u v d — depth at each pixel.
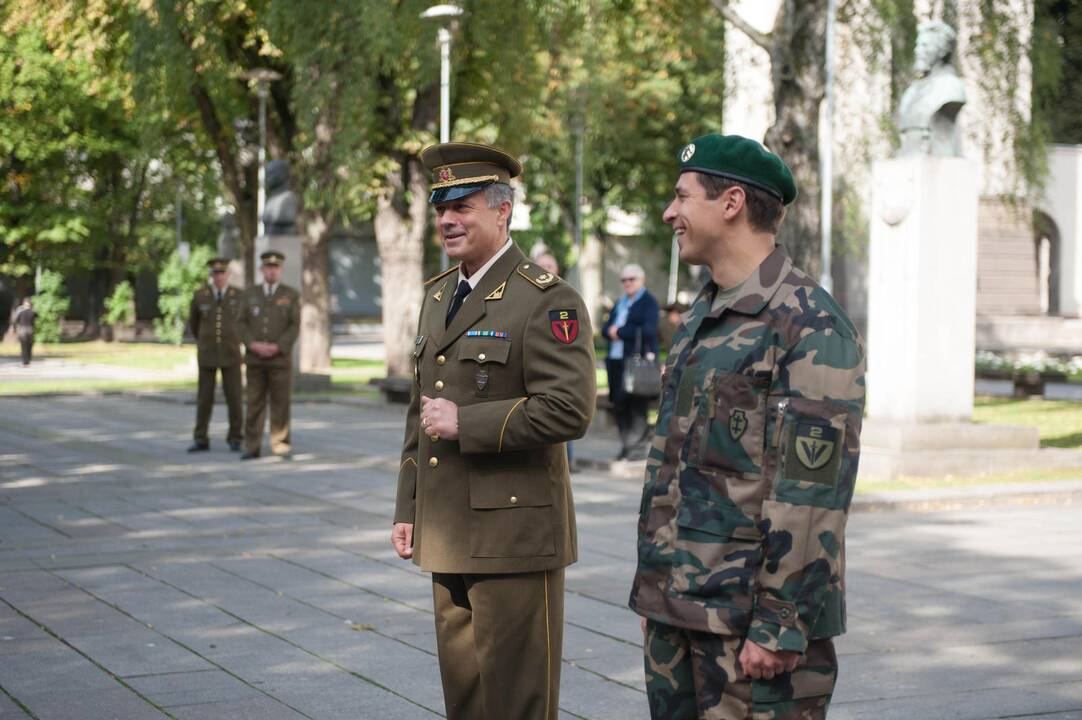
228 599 7.16
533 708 3.85
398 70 23.39
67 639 6.24
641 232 53.06
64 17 25.33
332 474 13.08
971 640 6.44
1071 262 41.22
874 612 7.06
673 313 17.55
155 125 24.89
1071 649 6.27
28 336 34.84
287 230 22.64
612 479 12.94
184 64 23.02
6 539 9.11
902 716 5.16
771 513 2.83
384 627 6.52
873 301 13.85
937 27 13.60
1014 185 20.88
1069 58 32.72
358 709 5.14
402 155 25.50
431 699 5.29
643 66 34.50
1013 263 40.12
